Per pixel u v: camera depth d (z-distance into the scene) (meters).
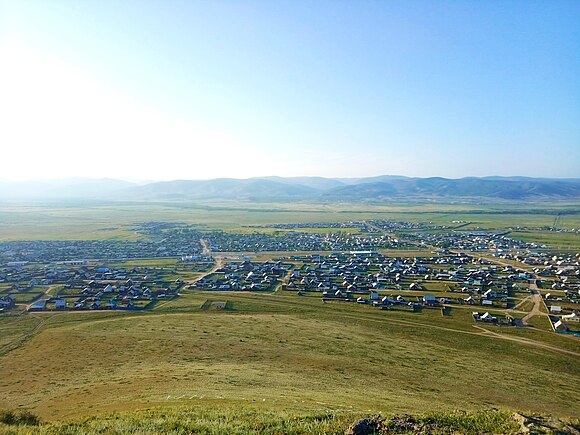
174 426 29.62
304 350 83.38
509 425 27.36
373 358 79.94
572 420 28.92
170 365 71.50
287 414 33.47
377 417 28.98
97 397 52.28
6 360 79.75
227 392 50.50
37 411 47.62
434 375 71.94
